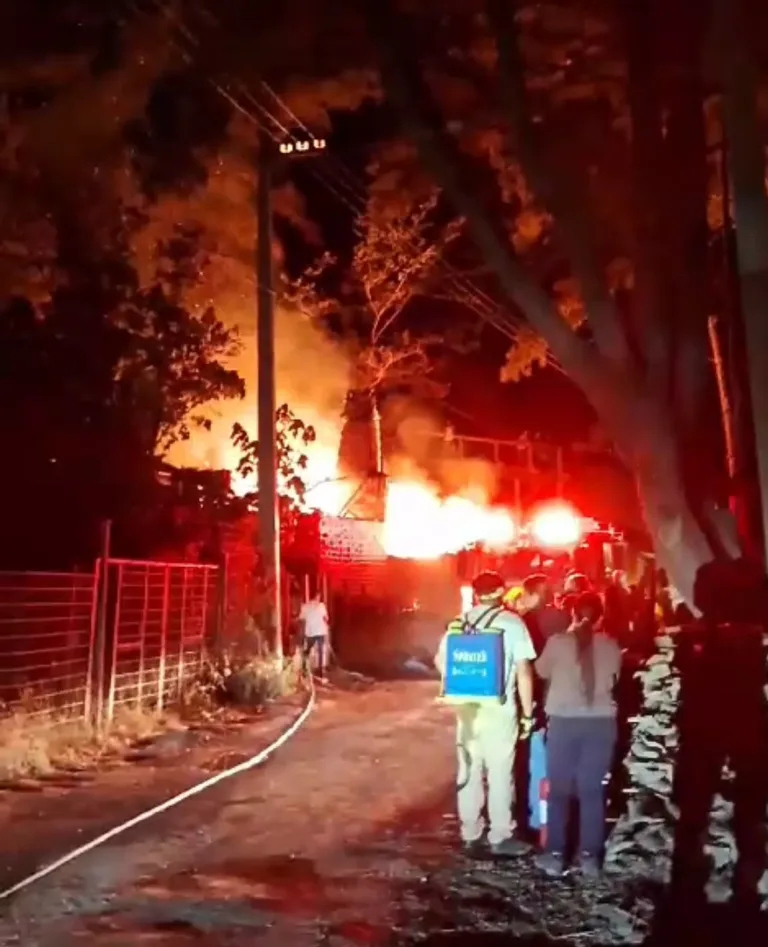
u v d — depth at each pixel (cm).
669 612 884
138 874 805
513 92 871
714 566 757
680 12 839
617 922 693
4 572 1257
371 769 1253
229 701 1769
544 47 1096
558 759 807
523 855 843
